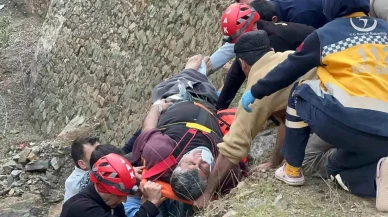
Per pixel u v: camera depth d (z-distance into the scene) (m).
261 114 3.80
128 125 9.66
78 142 4.71
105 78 10.62
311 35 3.24
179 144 4.14
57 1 13.05
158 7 9.40
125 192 3.59
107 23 10.90
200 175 3.89
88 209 3.58
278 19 4.76
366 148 3.22
